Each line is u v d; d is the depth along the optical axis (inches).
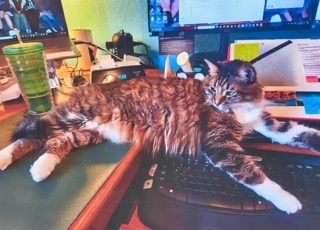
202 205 16.6
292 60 27.4
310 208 16.1
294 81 27.0
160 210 16.3
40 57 26.8
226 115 26.8
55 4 34.0
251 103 26.5
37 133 25.2
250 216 15.9
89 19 40.4
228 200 17.0
